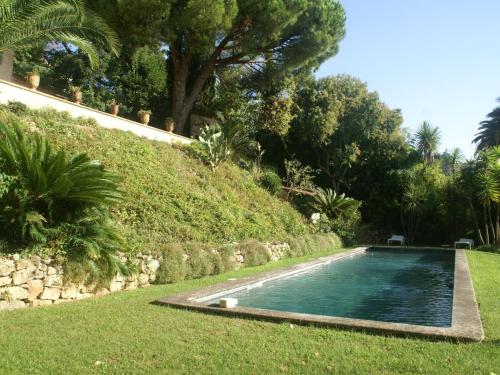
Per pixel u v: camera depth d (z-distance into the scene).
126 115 20.64
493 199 21.83
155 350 4.35
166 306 6.48
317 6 20.72
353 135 27.84
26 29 9.20
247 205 17.17
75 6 8.98
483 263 13.64
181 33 19.34
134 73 21.16
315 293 9.30
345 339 4.75
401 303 8.29
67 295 7.01
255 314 5.69
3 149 6.72
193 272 9.72
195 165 16.62
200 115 24.67
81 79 20.30
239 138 22.70
